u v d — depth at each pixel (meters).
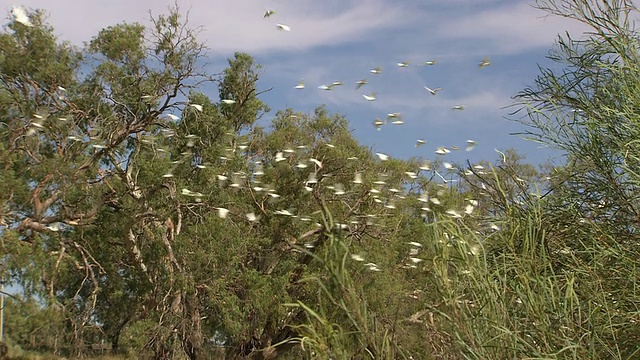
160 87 23.27
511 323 3.32
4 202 18.64
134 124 22.88
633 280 3.69
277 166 22.58
